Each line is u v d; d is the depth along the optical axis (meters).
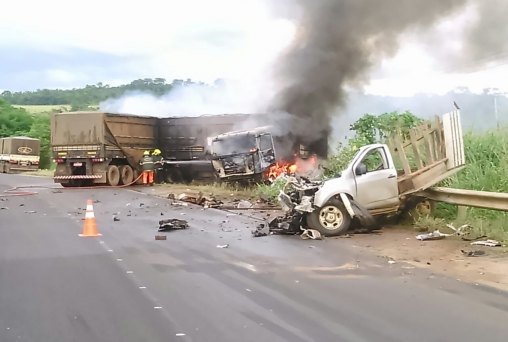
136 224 14.05
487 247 9.97
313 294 7.03
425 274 8.14
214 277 8.02
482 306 6.48
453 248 9.95
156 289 7.31
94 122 27.36
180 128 28.50
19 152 49.91
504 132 14.64
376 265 8.81
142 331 5.60
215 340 5.31
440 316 6.07
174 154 28.75
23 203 19.58
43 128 58.94
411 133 12.88
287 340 5.30
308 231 11.66
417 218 12.77
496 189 12.38
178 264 8.97
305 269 8.55
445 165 12.49
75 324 5.84
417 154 12.84
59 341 5.32
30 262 9.15
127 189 25.83
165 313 6.21
